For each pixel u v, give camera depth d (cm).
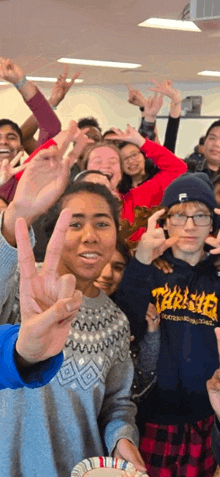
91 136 447
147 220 166
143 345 152
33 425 117
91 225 127
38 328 73
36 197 95
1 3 358
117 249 162
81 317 126
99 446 125
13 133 392
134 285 149
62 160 96
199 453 149
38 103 277
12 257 95
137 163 373
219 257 157
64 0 344
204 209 162
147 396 152
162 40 484
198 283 157
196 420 151
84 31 455
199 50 529
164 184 335
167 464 148
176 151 822
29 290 78
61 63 657
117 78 793
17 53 584
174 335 154
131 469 108
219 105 801
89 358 123
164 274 158
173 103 418
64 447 121
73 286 78
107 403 133
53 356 80
